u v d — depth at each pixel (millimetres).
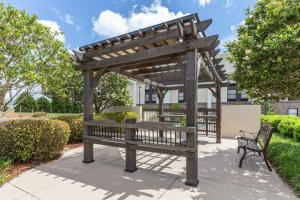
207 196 2914
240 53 4309
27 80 5262
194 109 3271
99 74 4832
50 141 4707
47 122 4805
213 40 3041
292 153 4531
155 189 3162
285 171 3627
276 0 3889
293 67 3416
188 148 3309
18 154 4305
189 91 3311
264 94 4938
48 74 6195
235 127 8102
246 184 3344
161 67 6266
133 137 4074
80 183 3402
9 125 4375
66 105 21000
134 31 3760
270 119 9461
